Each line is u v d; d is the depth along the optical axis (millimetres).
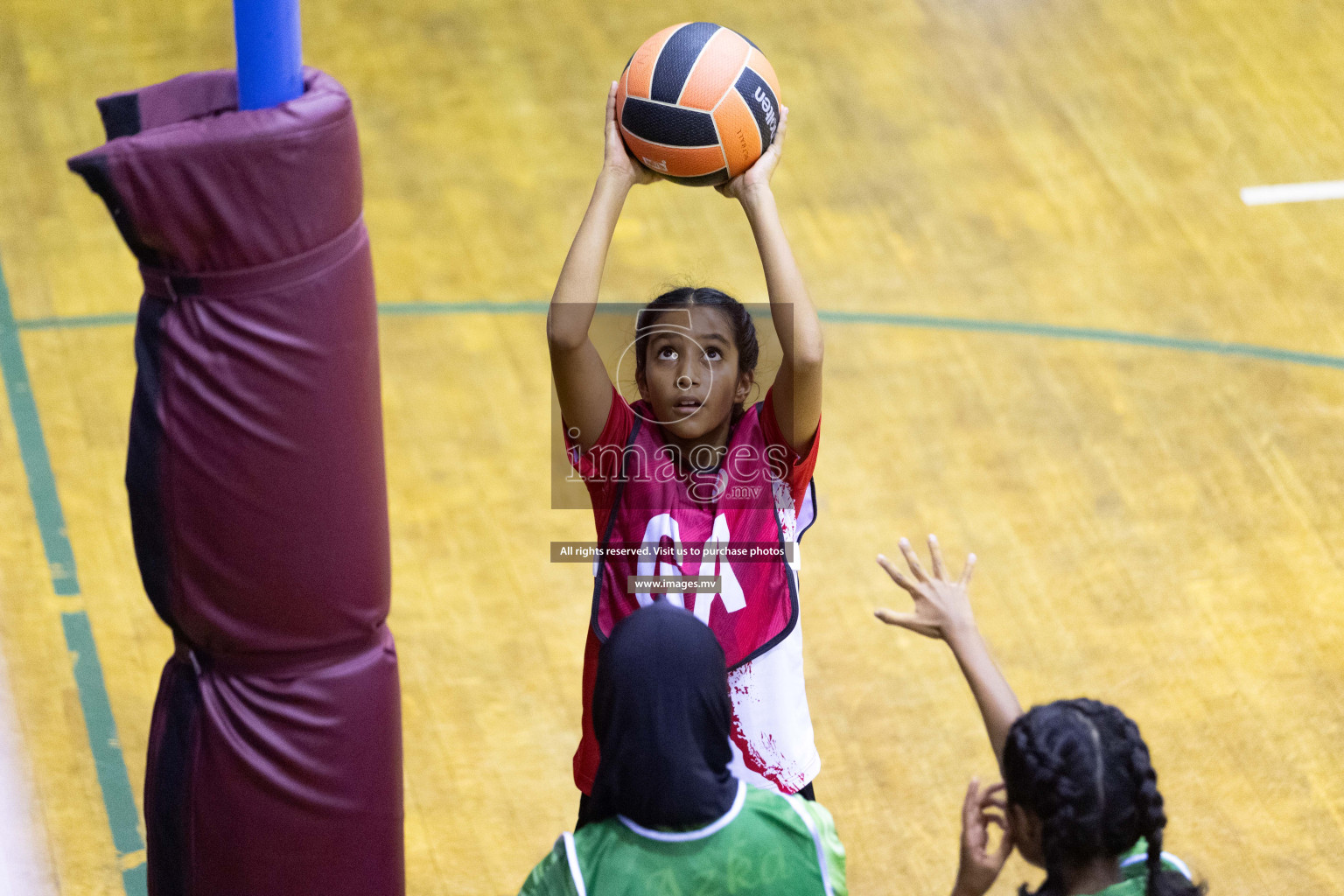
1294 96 21031
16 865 10305
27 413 15023
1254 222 18734
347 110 6340
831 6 22766
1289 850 10828
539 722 11961
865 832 10961
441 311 16891
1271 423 15484
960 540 13898
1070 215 18781
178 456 6363
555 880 5430
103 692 11891
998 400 15727
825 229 18391
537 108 20547
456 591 13195
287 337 6285
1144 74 21422
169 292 6254
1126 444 15148
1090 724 5477
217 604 6574
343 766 6918
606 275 17328
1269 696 12234
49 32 21188
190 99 6336
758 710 6770
